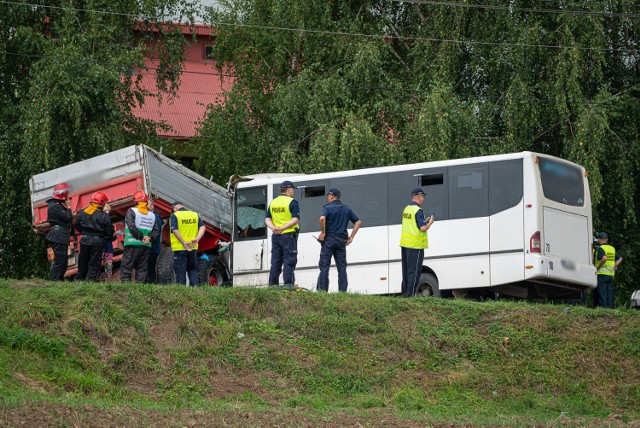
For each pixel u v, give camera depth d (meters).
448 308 34.12
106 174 40.34
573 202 40.09
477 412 28.27
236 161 59.81
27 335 27.44
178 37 61.72
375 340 31.86
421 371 31.00
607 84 54.75
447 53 56.62
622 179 53.56
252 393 28.02
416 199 36.62
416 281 36.25
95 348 28.27
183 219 37.28
